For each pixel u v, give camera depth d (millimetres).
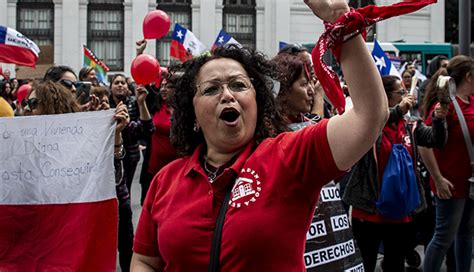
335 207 3387
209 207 2176
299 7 31531
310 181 2082
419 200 4820
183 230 2180
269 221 2062
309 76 3826
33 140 4070
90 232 3984
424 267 5141
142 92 6012
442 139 4773
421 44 22953
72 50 30094
